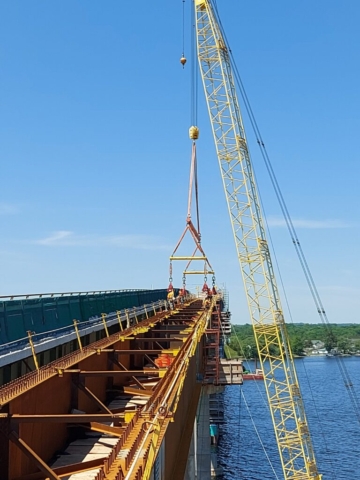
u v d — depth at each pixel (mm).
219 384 48719
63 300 28172
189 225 77250
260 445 86500
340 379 163375
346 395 133750
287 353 54938
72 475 14312
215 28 61844
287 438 53469
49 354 24734
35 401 16719
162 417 13148
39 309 24094
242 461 78000
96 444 19000
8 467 14016
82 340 30328
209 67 61500
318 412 113188
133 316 44000
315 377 169875
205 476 50625
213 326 69500
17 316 21469
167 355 27031
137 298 55156
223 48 61500
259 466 75500
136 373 21578
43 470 13844
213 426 75625
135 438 10750
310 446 52938
